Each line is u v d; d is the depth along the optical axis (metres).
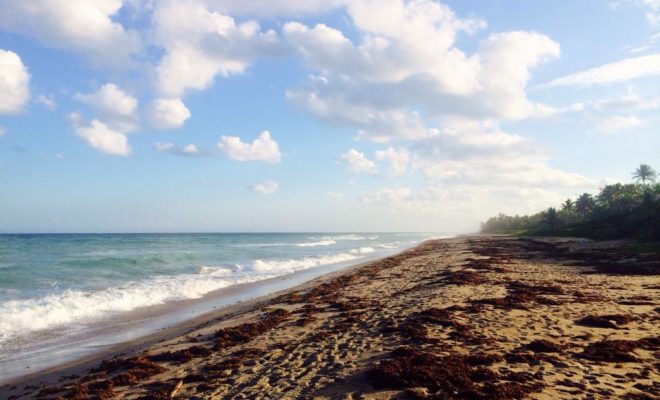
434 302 15.38
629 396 6.53
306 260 46.47
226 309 18.89
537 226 141.12
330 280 27.91
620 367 7.94
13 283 24.56
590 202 123.62
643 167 124.75
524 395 6.63
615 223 79.81
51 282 25.34
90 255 46.84
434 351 9.23
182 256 44.47
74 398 8.04
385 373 7.77
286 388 7.74
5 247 62.47
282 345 10.86
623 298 15.71
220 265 39.62
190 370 9.41
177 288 24.30
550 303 14.70
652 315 12.61
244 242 99.75
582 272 26.00
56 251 54.56
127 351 12.29
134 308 19.20
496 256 42.31
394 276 26.94
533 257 40.75
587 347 9.24
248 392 7.70
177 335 13.99
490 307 14.02
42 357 12.07
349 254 60.56
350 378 8.00
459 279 21.95
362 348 10.02
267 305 18.38
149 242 90.19
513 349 9.24
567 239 74.62
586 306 14.09
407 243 107.06
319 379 8.09
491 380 7.36
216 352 10.79
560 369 7.85
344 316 14.27
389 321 12.66
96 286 24.41
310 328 12.81
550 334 10.52
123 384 8.78
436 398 6.73
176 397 7.73
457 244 78.69
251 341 11.62
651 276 23.05
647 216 61.09
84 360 11.69
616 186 122.69
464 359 8.50
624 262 31.75
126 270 32.88
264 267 38.81
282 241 112.38
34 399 8.58
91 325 15.94
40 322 15.89
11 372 10.79
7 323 15.20
